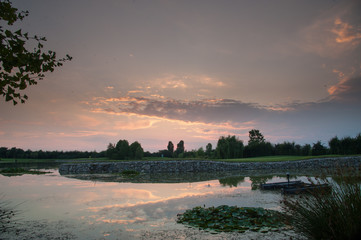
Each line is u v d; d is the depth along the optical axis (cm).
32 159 6700
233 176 2250
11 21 461
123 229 665
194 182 1806
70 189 1437
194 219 727
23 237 606
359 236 368
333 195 456
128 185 1631
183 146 6738
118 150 5225
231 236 578
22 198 1142
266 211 746
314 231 450
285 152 5169
